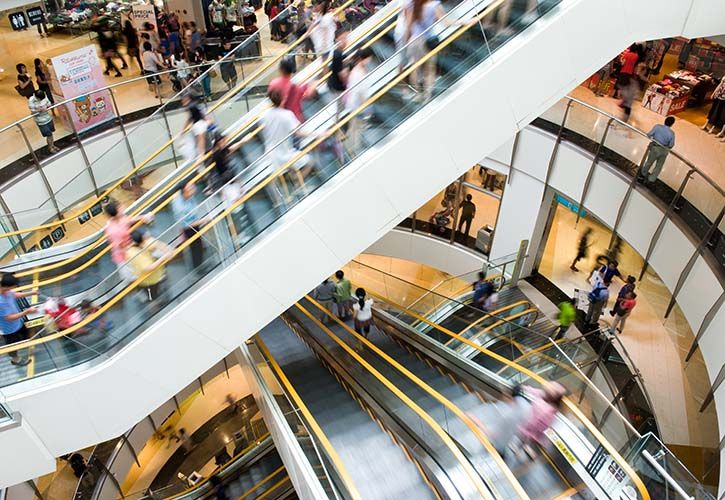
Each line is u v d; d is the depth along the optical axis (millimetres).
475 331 10180
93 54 11469
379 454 7273
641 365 11055
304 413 7434
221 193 6766
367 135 6430
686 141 11070
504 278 13195
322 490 6172
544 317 11633
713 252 8078
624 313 10977
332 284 10789
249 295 6707
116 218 7488
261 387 8492
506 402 7715
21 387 6422
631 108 11906
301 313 11148
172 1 14469
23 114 12039
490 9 6238
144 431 14750
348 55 7699
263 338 11000
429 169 6566
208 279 6617
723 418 7223
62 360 6598
